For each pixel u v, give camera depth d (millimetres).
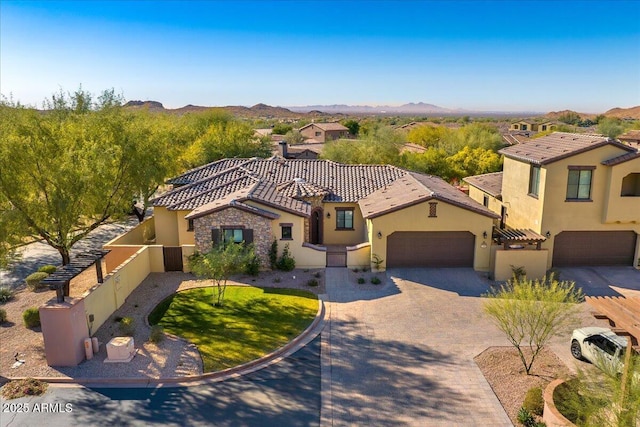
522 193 28250
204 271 21438
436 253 26375
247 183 30188
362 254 26594
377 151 51438
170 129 45969
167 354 17438
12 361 16969
